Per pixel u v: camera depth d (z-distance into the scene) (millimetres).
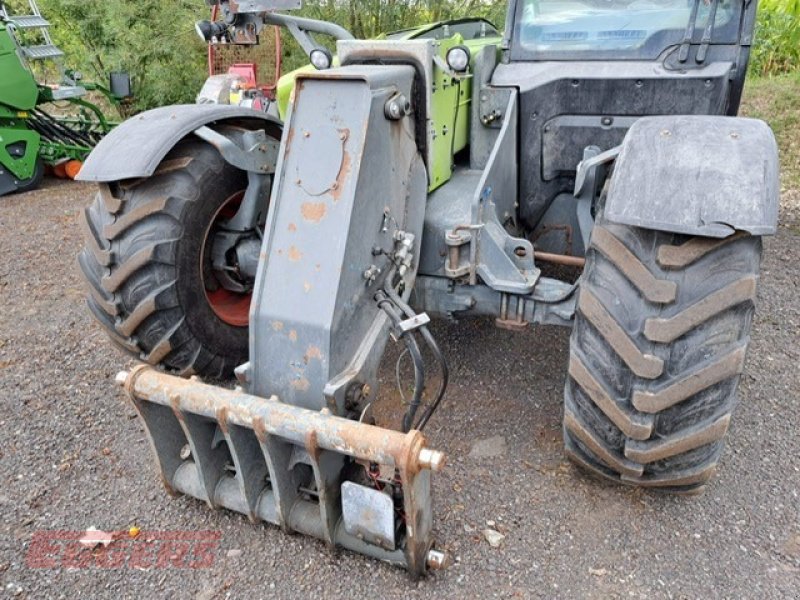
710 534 2127
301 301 1936
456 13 8391
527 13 2846
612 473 2150
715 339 1810
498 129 2822
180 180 2434
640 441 1943
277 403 1861
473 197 2361
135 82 10016
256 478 2047
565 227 2996
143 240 2369
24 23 7242
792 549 2072
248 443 1985
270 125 2797
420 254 2520
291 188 2002
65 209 6402
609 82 2625
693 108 2551
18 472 2475
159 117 2494
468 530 2135
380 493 1783
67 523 2217
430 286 2545
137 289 2396
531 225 3008
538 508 2234
